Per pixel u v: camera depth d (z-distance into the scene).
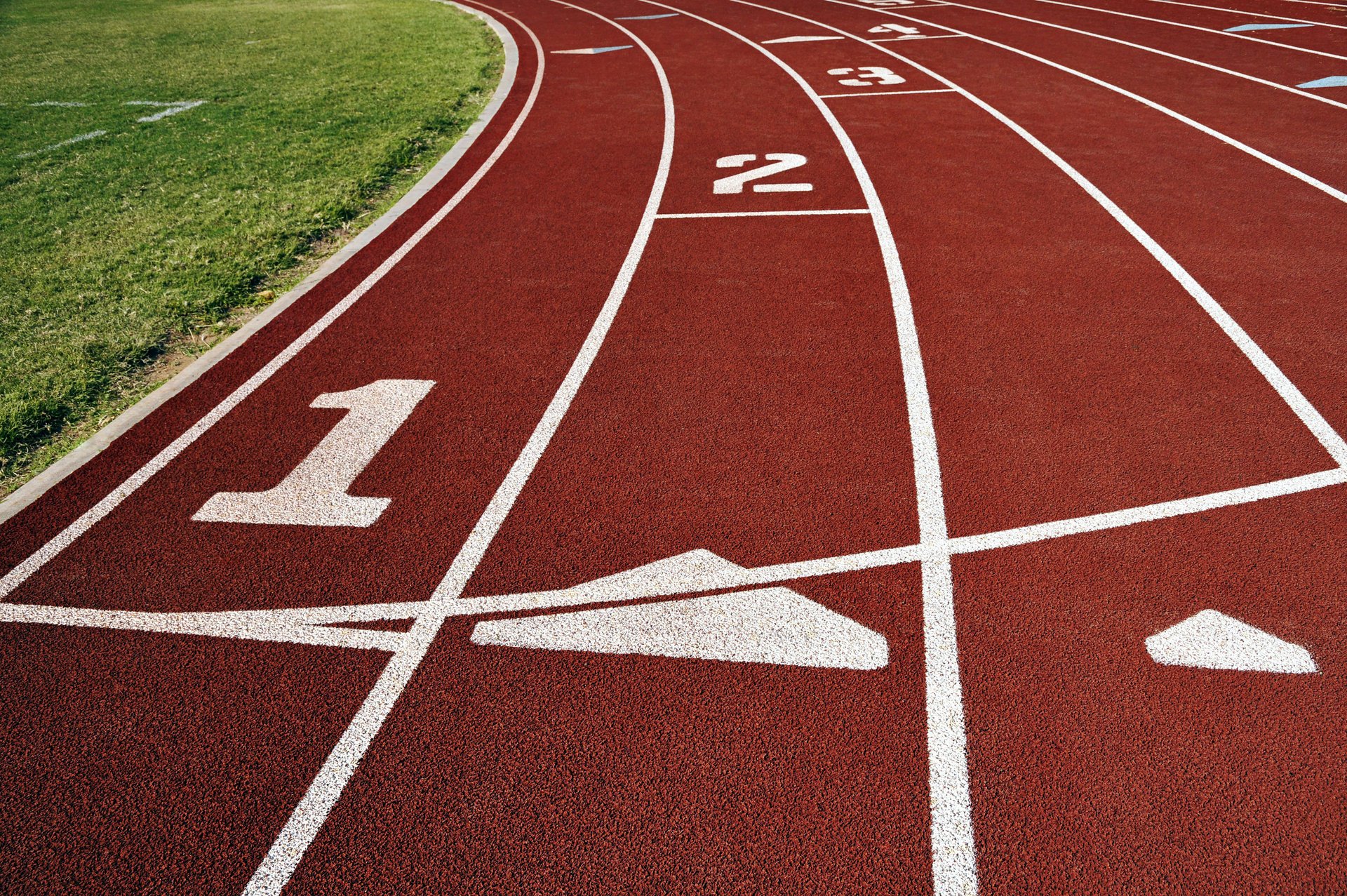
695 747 3.13
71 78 14.42
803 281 6.65
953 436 4.73
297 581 3.93
